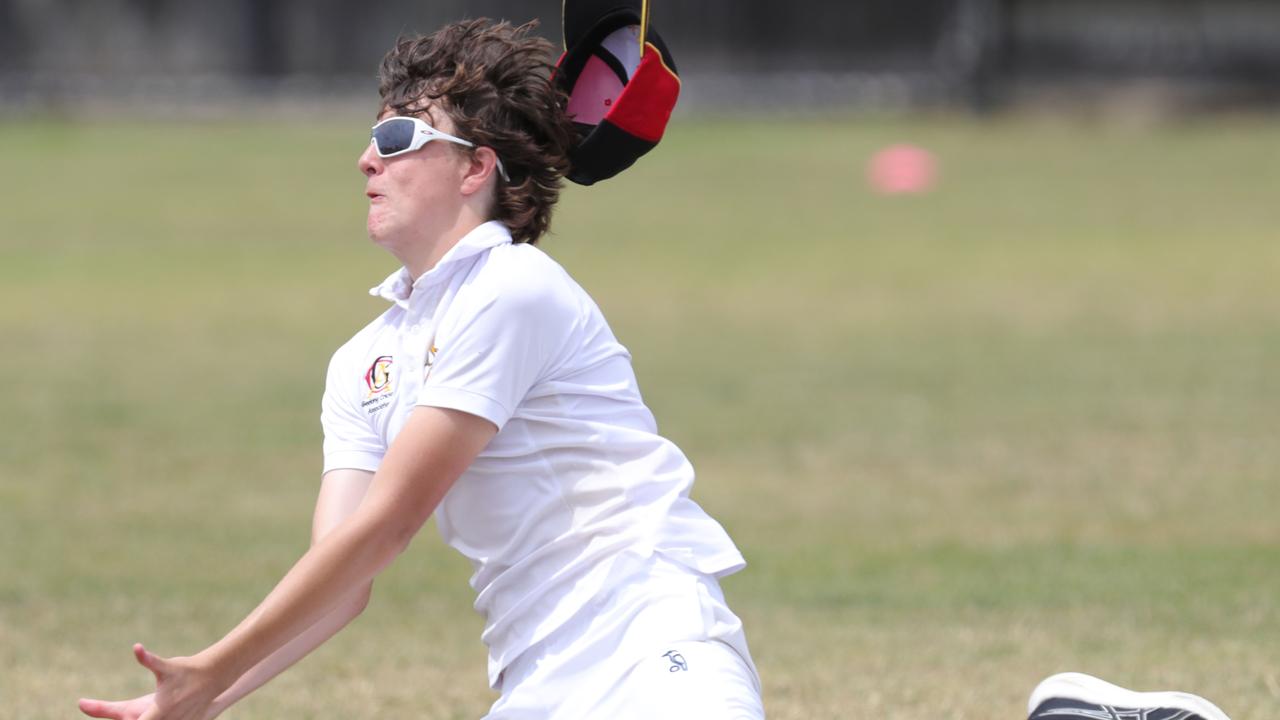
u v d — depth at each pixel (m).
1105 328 44.91
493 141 11.22
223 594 21.45
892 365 39.94
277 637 10.51
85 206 73.44
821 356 41.28
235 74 117.06
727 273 56.34
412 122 11.18
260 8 116.88
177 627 19.92
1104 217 70.00
